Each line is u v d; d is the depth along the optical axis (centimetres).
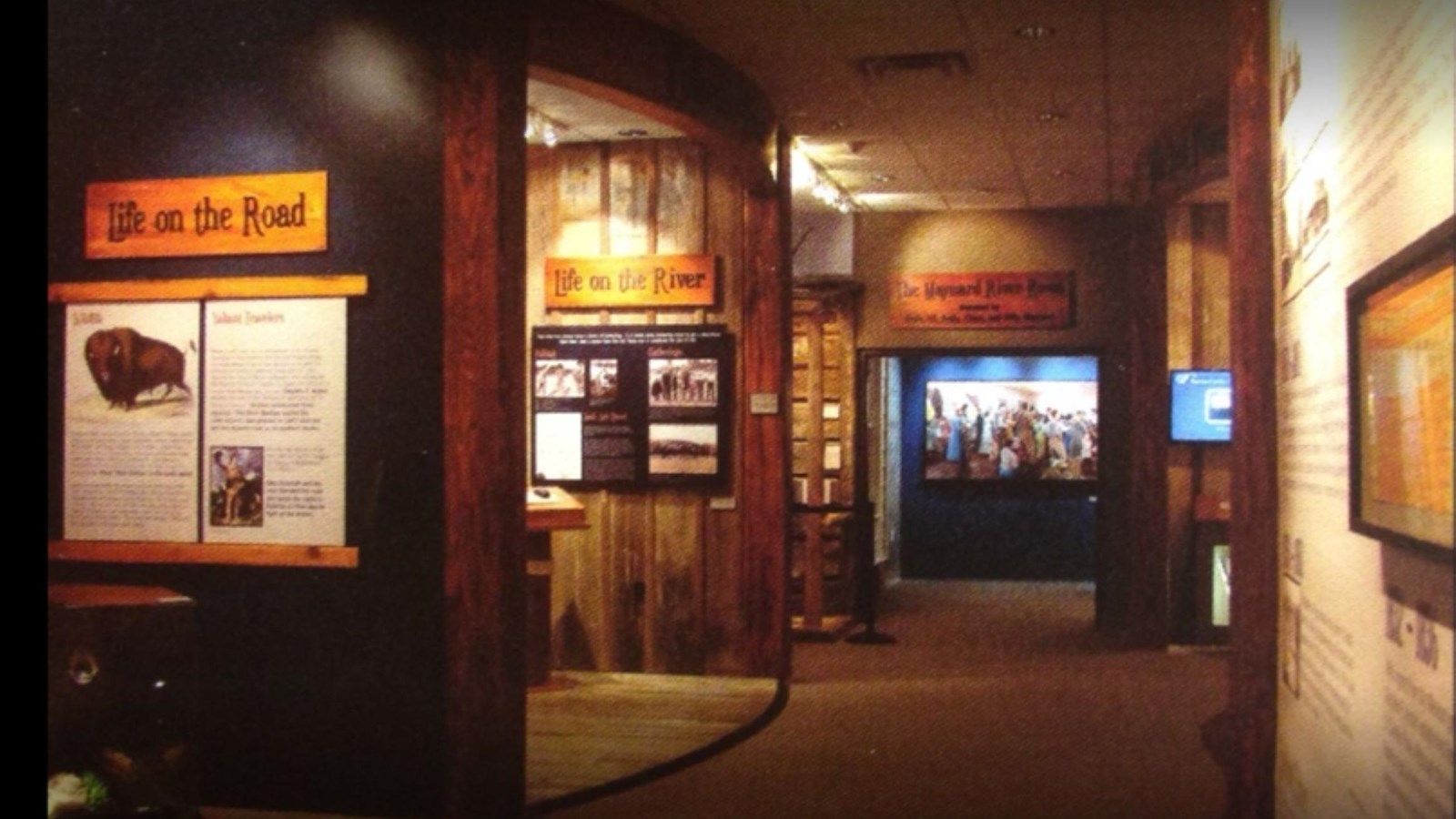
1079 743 699
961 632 1111
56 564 570
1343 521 306
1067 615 1211
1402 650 253
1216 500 1013
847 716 771
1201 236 1026
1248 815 425
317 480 551
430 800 542
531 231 902
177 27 570
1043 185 1060
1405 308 245
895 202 1134
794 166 978
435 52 547
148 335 565
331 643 550
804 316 1180
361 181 552
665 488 874
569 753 662
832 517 1182
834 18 662
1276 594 414
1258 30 427
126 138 572
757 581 860
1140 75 758
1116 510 1138
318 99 557
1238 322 434
